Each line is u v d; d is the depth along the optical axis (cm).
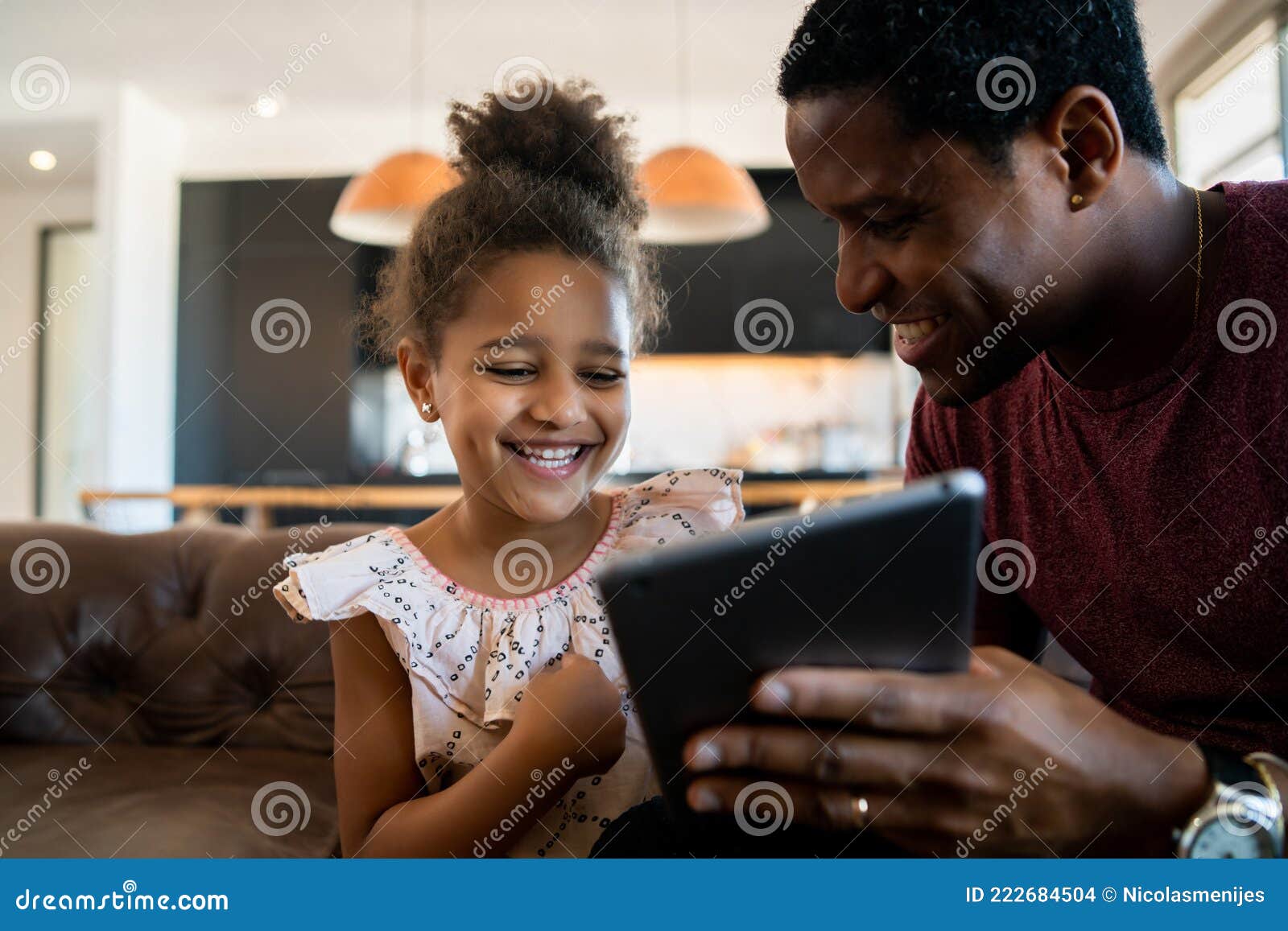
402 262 101
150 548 147
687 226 310
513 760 76
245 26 465
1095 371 86
